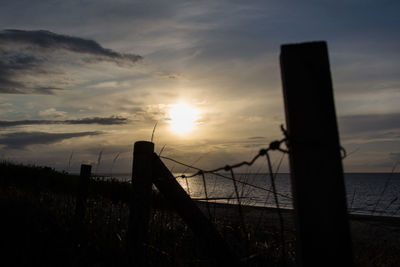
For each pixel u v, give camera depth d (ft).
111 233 11.45
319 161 4.42
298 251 4.64
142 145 8.55
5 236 11.04
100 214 13.71
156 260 9.59
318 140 4.43
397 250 14.87
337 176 4.36
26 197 16.47
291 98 4.56
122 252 9.76
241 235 12.65
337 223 4.27
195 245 11.26
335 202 4.32
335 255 4.20
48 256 10.04
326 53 4.60
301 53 4.64
